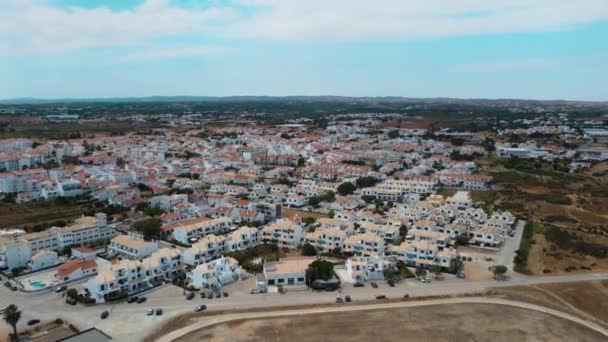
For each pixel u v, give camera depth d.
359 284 145.00
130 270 141.38
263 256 172.88
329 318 123.62
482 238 184.62
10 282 146.62
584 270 157.00
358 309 128.88
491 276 152.75
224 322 121.12
